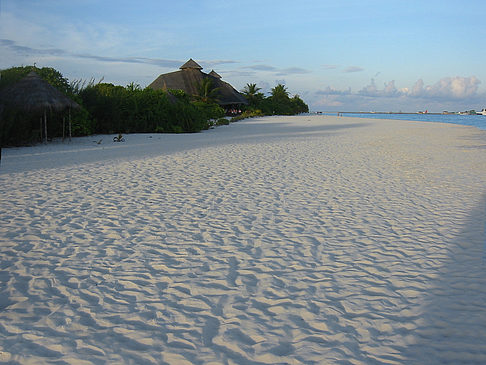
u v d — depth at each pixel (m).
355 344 2.81
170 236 5.00
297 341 2.85
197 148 14.44
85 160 11.30
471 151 13.80
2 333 2.92
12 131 15.40
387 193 7.31
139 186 7.76
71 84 21.12
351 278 3.87
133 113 23.00
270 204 6.50
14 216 5.72
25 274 3.92
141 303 3.38
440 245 4.72
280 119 48.97
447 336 2.90
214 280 3.82
